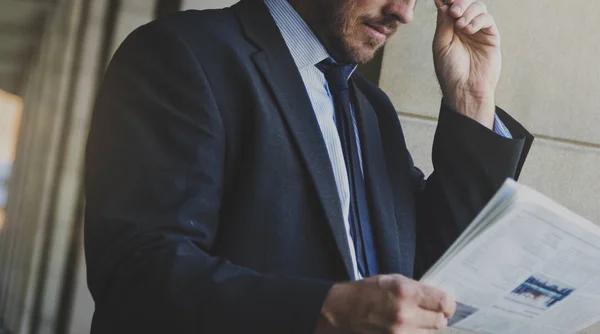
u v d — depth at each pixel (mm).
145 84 1559
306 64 1763
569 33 2836
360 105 1884
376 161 1829
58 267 3912
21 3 4703
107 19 4102
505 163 1876
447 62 2012
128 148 1497
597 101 2838
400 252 1789
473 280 1337
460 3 2025
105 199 1459
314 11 1765
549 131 2820
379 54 2795
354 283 1246
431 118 2777
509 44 2820
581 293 1443
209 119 1528
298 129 1607
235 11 1745
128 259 1378
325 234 1587
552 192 2811
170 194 1452
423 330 1201
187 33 1612
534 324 1493
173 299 1309
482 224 1269
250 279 1319
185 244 1380
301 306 1255
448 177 1906
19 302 4059
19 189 4641
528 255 1326
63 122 4289
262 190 1543
